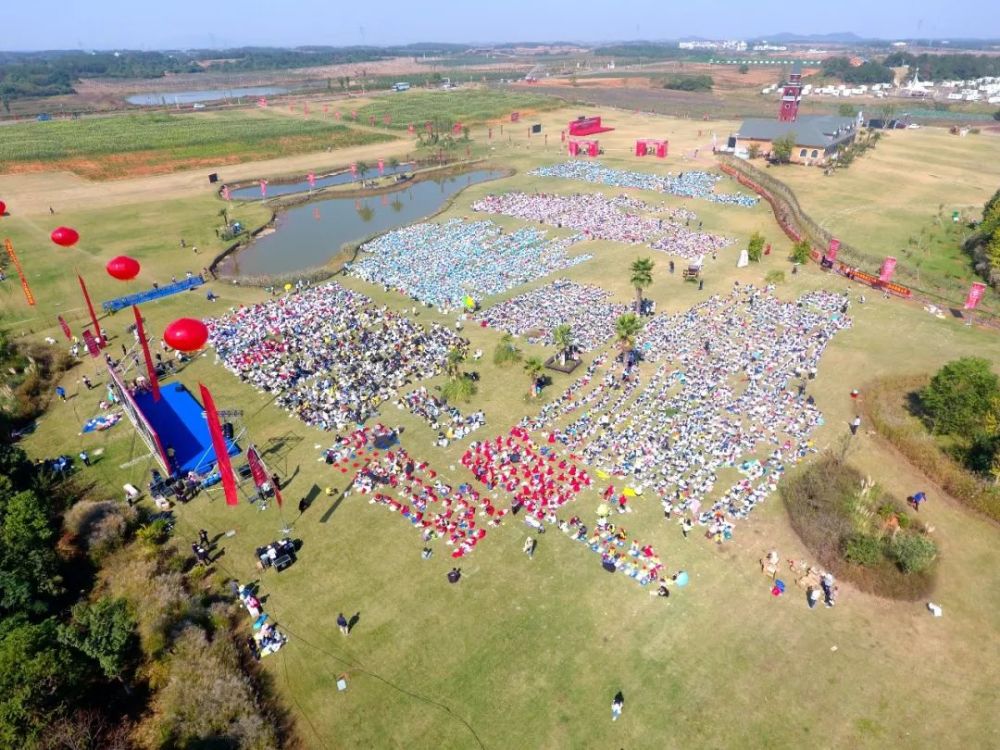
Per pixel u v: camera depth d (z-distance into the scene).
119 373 82.75
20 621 44.53
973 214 136.00
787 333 89.12
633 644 46.56
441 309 100.06
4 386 78.50
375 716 42.25
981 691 43.12
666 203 153.50
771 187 157.25
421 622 48.50
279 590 51.62
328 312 99.69
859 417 70.88
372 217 159.25
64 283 114.19
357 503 60.47
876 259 111.12
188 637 45.56
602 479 62.03
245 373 82.62
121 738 40.34
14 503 52.66
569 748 40.09
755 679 43.97
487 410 73.69
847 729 40.91
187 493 61.59
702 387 76.25
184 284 111.56
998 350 83.38
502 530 56.69
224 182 188.62
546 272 114.00
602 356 84.25
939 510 58.59
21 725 37.84
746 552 54.06
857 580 50.94
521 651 46.16
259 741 39.38
